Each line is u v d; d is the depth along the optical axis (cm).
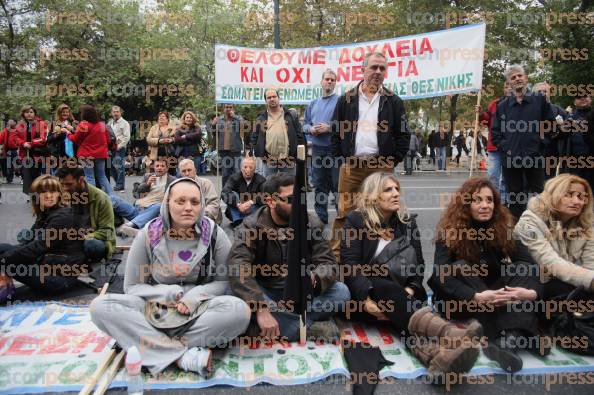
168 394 233
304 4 1450
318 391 237
